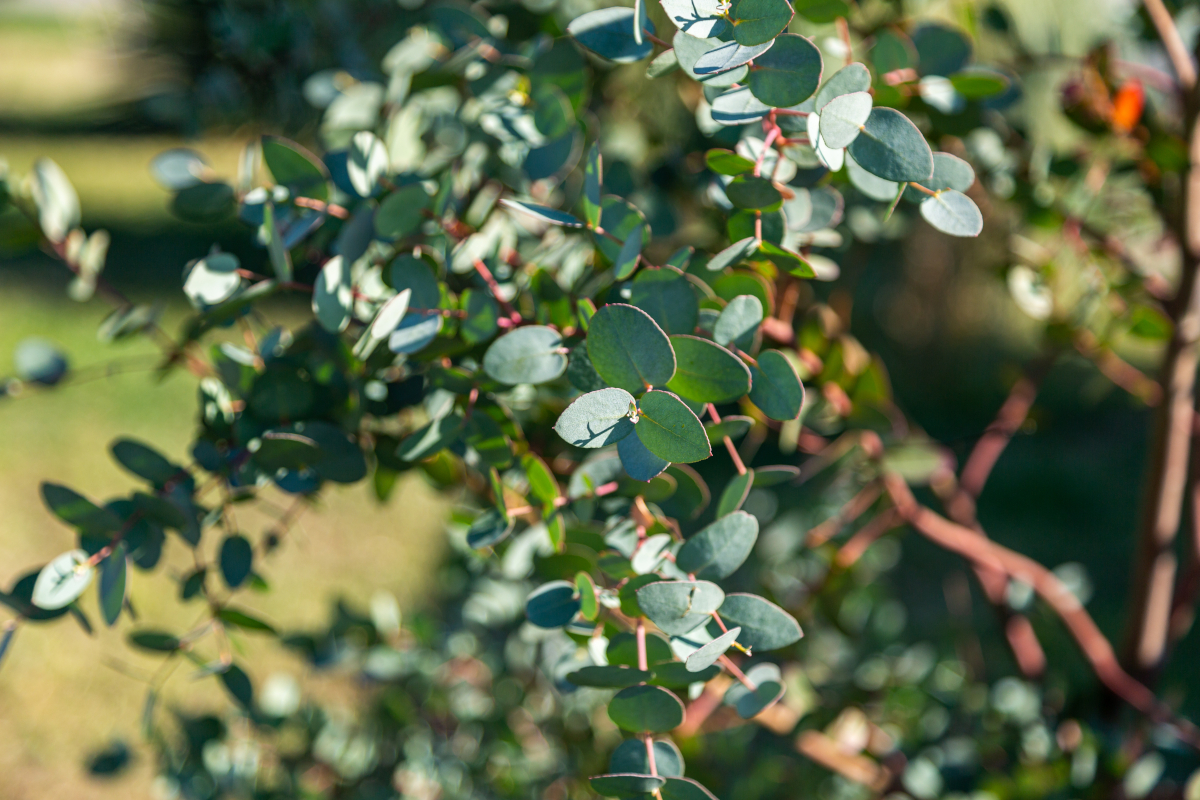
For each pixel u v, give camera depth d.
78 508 1.02
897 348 6.03
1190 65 1.25
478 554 1.17
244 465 1.05
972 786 1.42
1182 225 1.27
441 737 1.70
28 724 3.38
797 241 1.11
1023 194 1.34
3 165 1.12
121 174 11.96
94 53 7.38
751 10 0.94
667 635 0.98
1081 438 5.61
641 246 0.98
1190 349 1.32
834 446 1.26
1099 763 1.35
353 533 4.67
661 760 0.98
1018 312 5.76
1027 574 1.43
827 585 1.41
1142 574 1.45
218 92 2.12
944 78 1.12
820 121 0.95
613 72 1.49
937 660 1.80
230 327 1.10
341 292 1.03
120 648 3.71
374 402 1.11
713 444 1.02
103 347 6.88
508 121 1.12
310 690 3.26
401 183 1.11
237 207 1.14
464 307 1.03
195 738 1.50
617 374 0.94
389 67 1.26
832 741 1.48
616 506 1.07
